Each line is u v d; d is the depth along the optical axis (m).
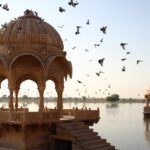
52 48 22.98
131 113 101.25
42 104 22.03
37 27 22.80
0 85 24.05
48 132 21.91
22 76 24.66
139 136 42.72
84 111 24.19
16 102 25.62
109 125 57.62
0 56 21.94
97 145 20.66
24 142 20.27
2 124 20.75
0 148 21.41
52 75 23.20
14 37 22.34
